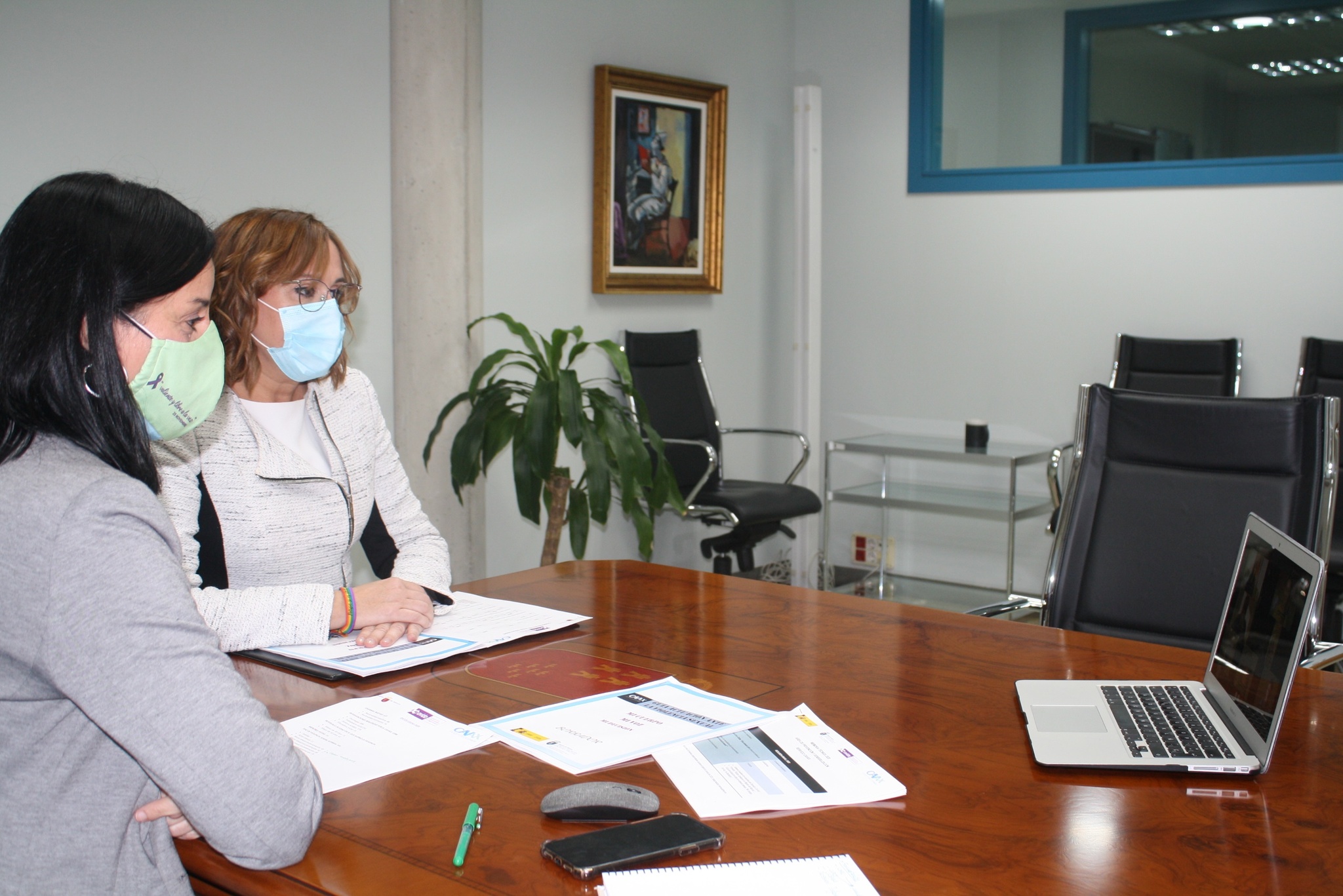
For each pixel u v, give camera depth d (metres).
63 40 2.84
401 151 3.53
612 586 2.05
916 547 5.24
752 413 5.27
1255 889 0.94
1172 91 4.46
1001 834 1.04
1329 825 1.07
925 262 5.08
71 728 0.92
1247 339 4.34
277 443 1.83
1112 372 4.44
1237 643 1.36
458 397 3.53
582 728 1.30
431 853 1.00
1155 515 2.12
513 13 3.96
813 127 4.82
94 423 0.89
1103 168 4.59
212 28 3.13
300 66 3.34
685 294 4.82
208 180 3.15
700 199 4.76
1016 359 4.88
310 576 1.87
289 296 1.75
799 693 1.44
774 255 5.30
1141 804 1.11
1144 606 2.08
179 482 1.71
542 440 3.33
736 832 1.04
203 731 0.90
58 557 0.85
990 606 2.10
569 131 4.23
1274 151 4.29
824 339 5.42
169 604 0.90
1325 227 4.15
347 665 1.50
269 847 0.93
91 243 0.88
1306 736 1.31
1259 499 2.05
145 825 0.97
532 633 1.69
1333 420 2.02
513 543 4.19
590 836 1.00
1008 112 4.84
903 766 1.20
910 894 0.93
